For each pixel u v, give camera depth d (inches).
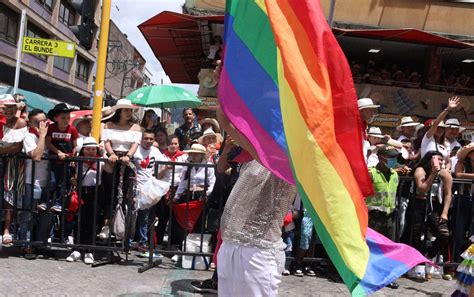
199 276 209.0
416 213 233.0
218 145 279.9
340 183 80.3
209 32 510.9
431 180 222.5
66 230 231.0
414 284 224.1
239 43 95.9
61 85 1232.2
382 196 226.2
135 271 209.8
